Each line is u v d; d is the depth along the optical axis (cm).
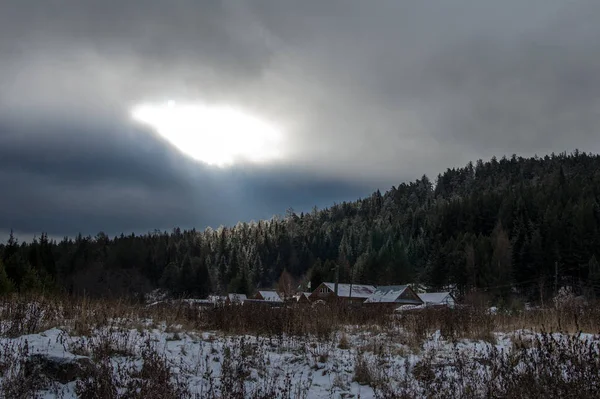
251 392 818
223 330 1393
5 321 1164
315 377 959
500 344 1158
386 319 1617
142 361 941
